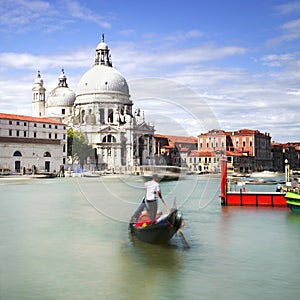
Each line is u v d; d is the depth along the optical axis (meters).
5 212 42.91
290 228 33.53
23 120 131.75
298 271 21.73
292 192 43.28
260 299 18.16
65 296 18.45
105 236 28.97
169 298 18.16
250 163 177.62
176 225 24.55
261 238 29.53
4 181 100.81
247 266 22.50
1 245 27.42
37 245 27.38
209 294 18.62
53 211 43.41
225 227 33.81
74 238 29.17
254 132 186.50
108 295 18.50
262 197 47.53
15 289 19.31
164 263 22.81
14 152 128.75
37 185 87.50
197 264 22.67
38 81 181.00
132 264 22.59
